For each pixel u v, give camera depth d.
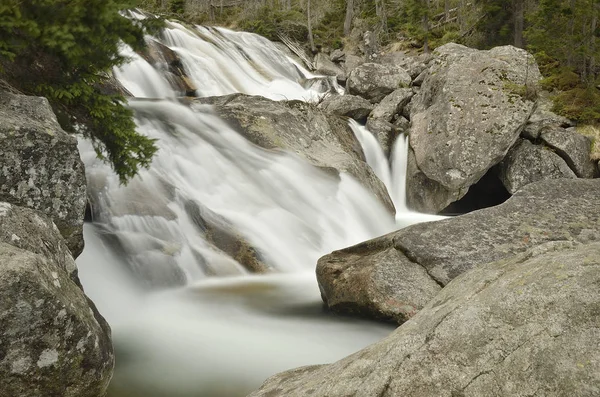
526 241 6.02
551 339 2.31
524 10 23.95
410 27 31.53
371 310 5.74
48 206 5.25
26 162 5.08
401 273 5.84
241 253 8.75
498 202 16.25
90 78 7.21
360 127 17.12
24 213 4.44
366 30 34.28
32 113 5.57
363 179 13.36
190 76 20.50
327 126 15.23
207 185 10.30
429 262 5.88
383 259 6.05
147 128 10.87
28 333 3.40
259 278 8.32
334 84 26.88
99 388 3.88
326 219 11.13
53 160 5.29
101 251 7.04
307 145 13.78
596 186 6.93
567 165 14.38
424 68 22.80
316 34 36.66
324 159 13.30
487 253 5.88
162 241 8.04
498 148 14.04
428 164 14.51
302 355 5.23
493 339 2.46
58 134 5.38
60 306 3.53
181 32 24.00
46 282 3.57
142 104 12.16
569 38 16.81
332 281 6.27
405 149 16.42
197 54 23.22
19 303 3.34
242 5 40.00
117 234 7.59
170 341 5.58
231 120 12.98
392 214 13.30
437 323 2.70
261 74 25.61
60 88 6.81
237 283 7.94
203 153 11.03
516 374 2.28
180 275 7.71
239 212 9.88
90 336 3.74
